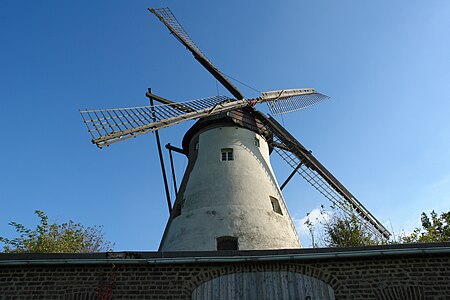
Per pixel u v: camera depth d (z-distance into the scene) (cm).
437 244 839
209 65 1908
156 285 843
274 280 845
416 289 797
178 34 1903
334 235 1862
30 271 859
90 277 852
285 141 1820
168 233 1417
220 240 1286
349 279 828
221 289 838
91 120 1241
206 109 1650
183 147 1839
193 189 1480
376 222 1897
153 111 1474
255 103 1858
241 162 1543
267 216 1375
